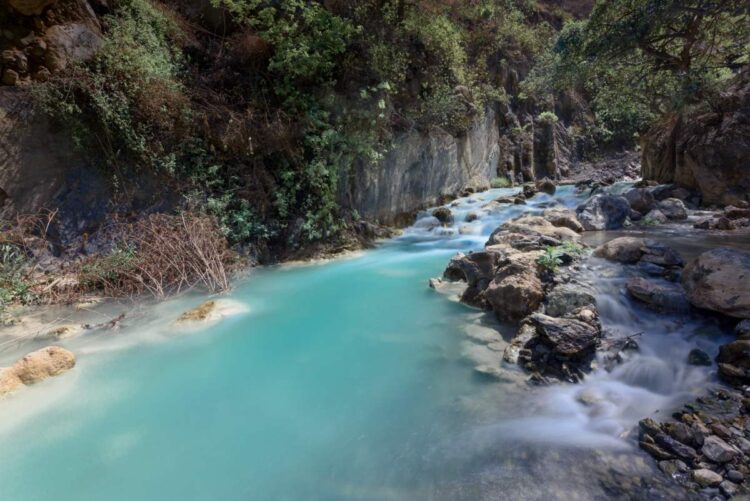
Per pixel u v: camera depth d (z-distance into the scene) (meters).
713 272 4.45
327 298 6.82
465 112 13.69
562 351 4.09
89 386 4.42
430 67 12.13
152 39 7.83
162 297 6.96
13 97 6.62
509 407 3.72
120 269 7.05
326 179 9.25
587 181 14.27
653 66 10.98
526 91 16.75
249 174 8.76
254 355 5.05
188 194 8.09
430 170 12.65
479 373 4.25
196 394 4.28
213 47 9.20
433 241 10.41
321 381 4.45
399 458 3.25
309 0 9.45
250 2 8.86
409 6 10.68
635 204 9.80
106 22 7.52
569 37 11.05
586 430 3.36
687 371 3.88
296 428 3.73
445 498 2.83
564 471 2.93
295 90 8.99
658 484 2.74
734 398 3.42
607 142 19.97
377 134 10.28
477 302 5.86
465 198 13.83
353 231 9.98
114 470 3.28
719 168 10.08
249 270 8.23
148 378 4.58
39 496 3.04
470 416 3.65
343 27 9.06
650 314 4.68
